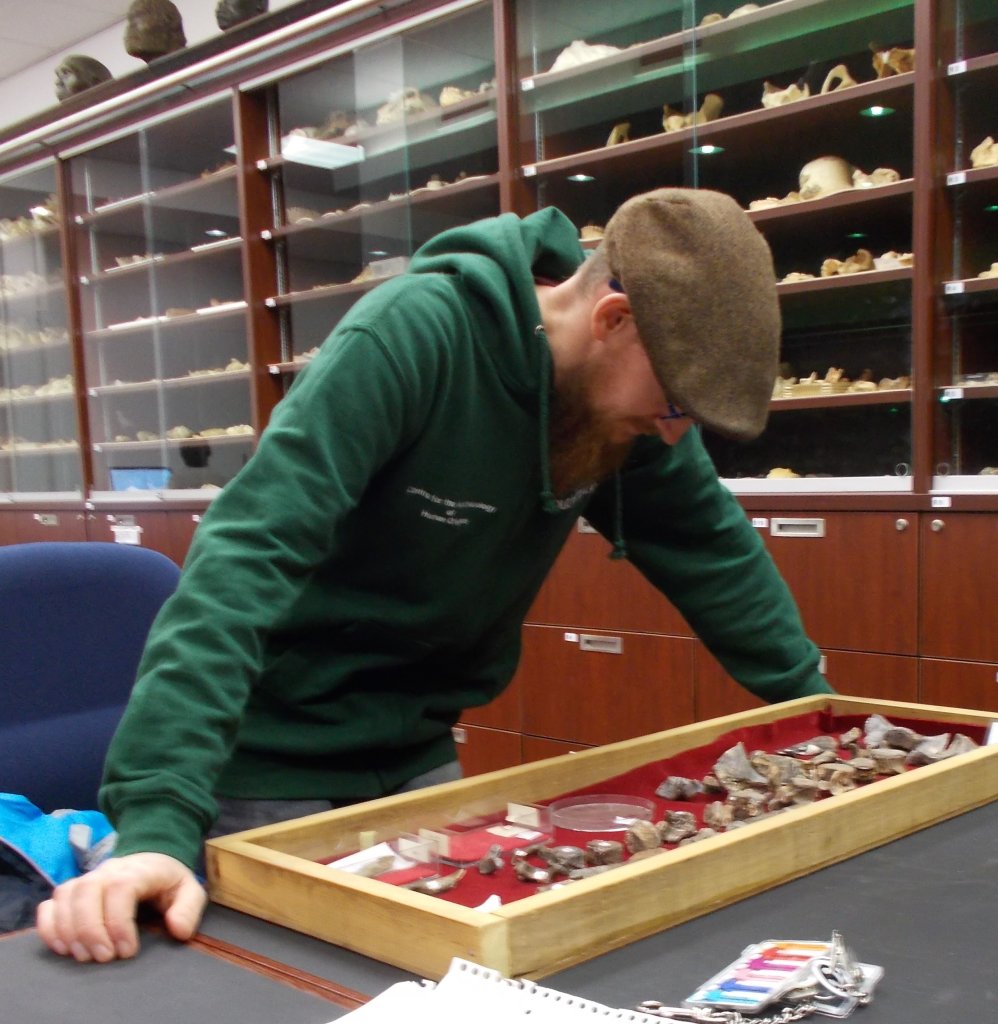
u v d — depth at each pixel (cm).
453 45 323
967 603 229
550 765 106
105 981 68
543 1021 56
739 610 138
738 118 273
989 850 88
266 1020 62
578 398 107
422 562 112
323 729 117
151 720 79
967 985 63
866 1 252
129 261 459
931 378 241
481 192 325
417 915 67
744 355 89
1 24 549
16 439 540
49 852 113
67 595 154
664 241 90
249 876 79
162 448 448
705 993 61
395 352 97
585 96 304
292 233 381
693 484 134
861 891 79
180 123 408
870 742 121
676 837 91
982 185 239
